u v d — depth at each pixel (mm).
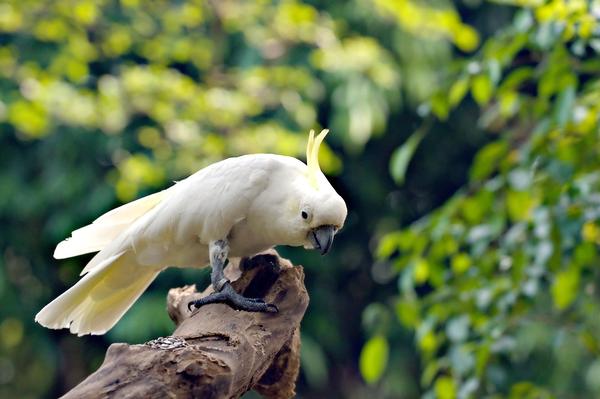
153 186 13234
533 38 7586
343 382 18641
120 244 6777
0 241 15359
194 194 6707
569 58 7645
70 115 12742
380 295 18766
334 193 6711
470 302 8016
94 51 13797
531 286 7695
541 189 8016
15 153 15188
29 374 18625
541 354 15469
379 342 8508
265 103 14180
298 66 15055
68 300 6652
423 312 8688
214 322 5781
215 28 14828
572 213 7477
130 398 4664
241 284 6469
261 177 6707
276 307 5969
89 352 17359
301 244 6945
